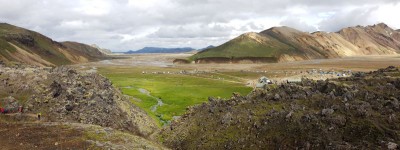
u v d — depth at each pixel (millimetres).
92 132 66625
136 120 88312
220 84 194000
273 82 188125
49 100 82438
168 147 71625
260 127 64250
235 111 72688
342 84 70375
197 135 71438
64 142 59594
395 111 57969
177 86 180125
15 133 63719
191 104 127750
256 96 78562
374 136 53094
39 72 98500
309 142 56375
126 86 178875
